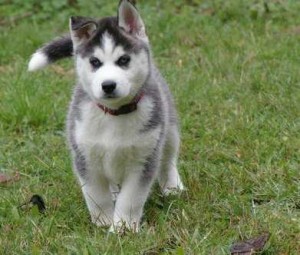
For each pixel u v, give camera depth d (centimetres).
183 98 951
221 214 675
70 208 700
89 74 648
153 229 640
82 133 659
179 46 1163
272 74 1002
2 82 1048
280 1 1301
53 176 782
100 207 678
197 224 645
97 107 651
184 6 1312
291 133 844
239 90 973
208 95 960
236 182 736
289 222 641
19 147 870
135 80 648
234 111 912
